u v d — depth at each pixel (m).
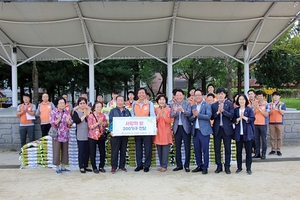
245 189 5.32
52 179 6.11
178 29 11.61
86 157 6.70
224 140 6.48
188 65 22.81
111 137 6.68
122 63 26.92
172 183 5.74
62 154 6.64
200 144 6.59
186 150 6.65
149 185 5.62
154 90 36.62
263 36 12.16
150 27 11.39
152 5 9.75
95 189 5.41
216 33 11.98
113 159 6.61
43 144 7.22
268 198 4.86
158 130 6.66
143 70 24.20
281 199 4.81
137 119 6.54
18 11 9.89
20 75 25.17
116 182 5.85
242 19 10.73
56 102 6.62
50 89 27.12
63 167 6.75
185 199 4.82
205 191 5.23
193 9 10.09
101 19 10.61
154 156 7.23
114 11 10.09
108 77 26.77
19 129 8.99
